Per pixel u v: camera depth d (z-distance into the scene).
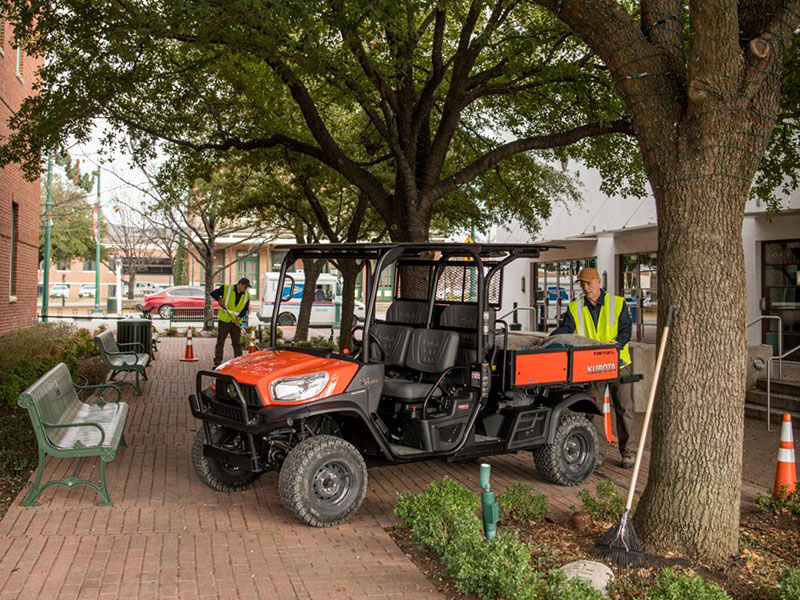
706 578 4.96
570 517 6.24
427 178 11.74
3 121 15.91
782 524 6.21
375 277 6.58
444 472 8.00
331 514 6.03
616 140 14.03
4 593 4.56
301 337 21.20
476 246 6.94
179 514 6.25
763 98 5.16
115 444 6.57
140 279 59.38
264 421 6.11
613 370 7.92
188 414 10.84
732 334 5.21
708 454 5.20
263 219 21.31
